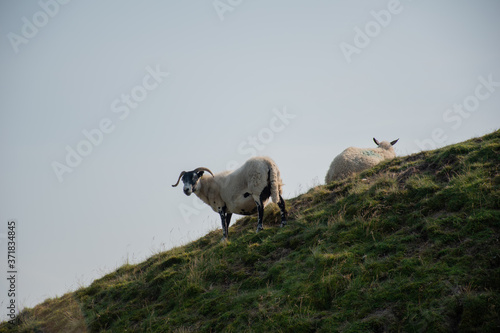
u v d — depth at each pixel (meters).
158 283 25.08
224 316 19.45
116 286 27.25
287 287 19.55
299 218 25.95
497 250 16.48
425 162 26.41
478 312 14.36
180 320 20.75
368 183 26.91
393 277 17.58
